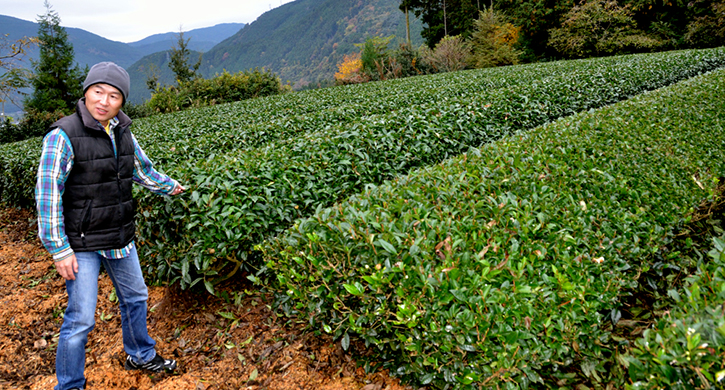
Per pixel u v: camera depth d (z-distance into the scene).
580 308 1.93
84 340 2.25
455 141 5.82
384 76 28.72
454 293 1.79
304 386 2.47
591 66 13.97
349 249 2.10
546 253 2.15
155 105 24.12
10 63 16.66
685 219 2.90
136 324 2.53
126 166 2.30
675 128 4.41
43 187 1.97
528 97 7.51
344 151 4.47
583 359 2.10
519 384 1.91
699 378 1.37
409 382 2.27
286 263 2.35
